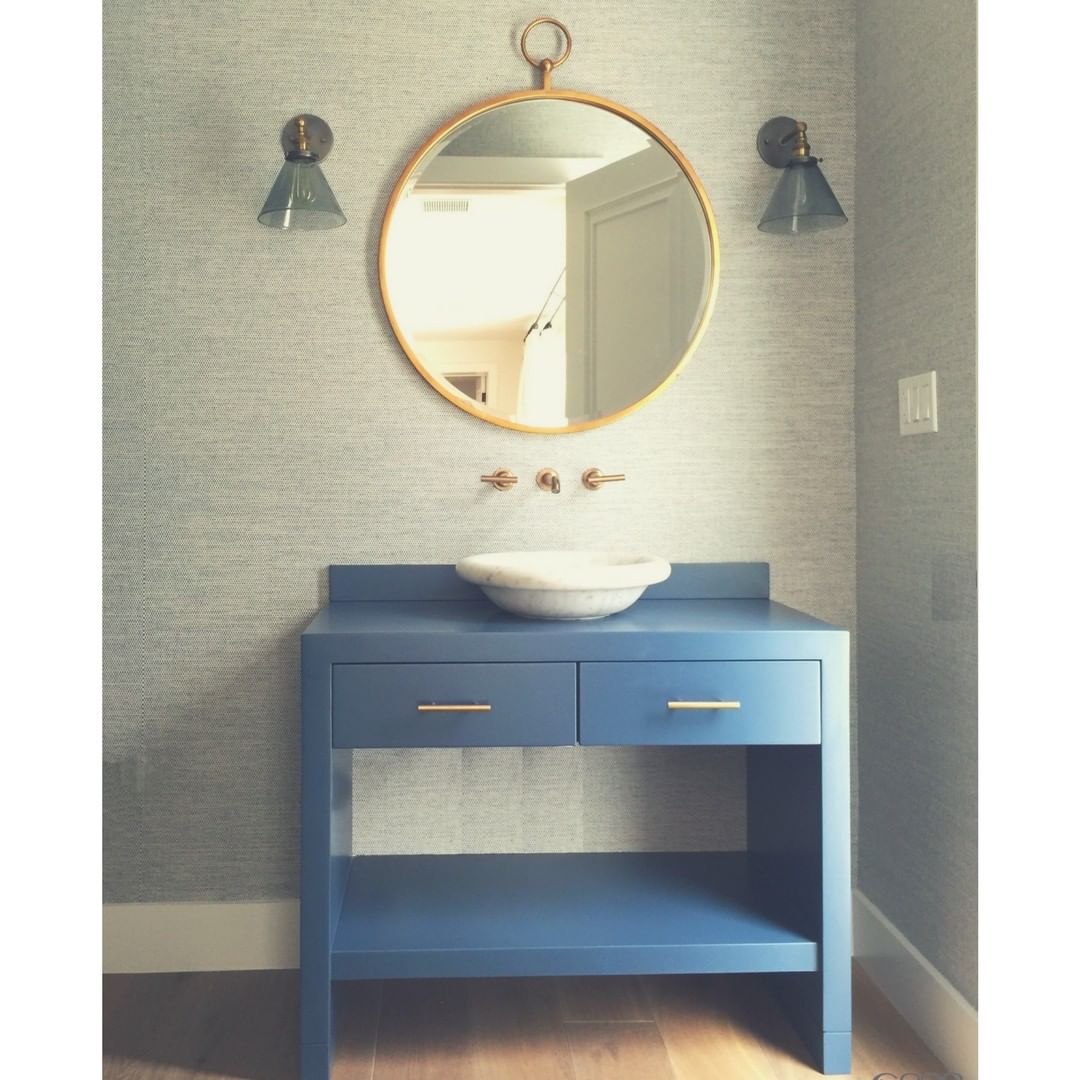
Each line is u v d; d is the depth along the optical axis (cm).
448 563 238
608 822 241
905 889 215
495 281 236
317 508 236
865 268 235
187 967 236
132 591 235
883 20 223
